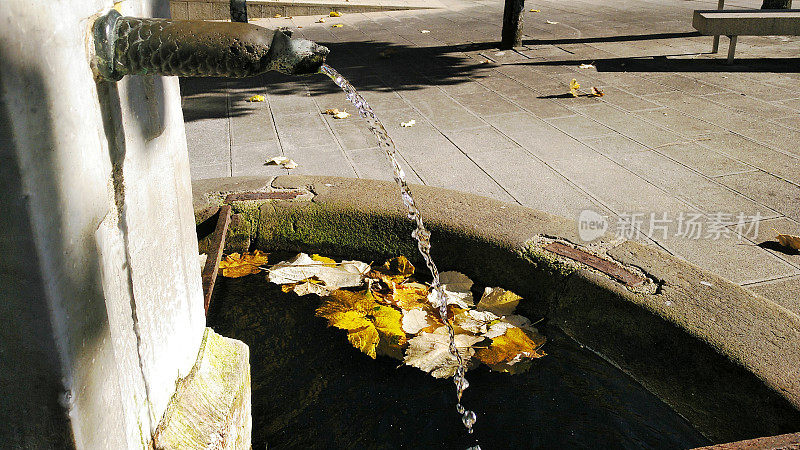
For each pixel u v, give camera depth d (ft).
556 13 32.53
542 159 14.33
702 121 16.55
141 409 5.25
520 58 23.76
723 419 6.87
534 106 18.20
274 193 11.00
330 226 10.48
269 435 7.33
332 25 31.68
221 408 6.46
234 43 4.10
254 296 9.67
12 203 3.60
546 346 8.59
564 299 8.71
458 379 7.76
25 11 3.49
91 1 4.17
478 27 29.86
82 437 4.25
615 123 16.58
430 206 10.37
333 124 17.10
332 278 9.85
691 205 11.90
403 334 8.80
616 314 8.02
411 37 28.12
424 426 7.43
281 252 10.72
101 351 4.45
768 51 23.81
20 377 4.04
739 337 6.98
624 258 8.79
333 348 8.64
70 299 4.04
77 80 4.03
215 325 9.07
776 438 5.44
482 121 17.06
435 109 18.17
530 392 7.85
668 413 7.48
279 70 4.28
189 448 5.79
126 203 4.94
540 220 9.95
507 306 9.09
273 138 16.14
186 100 19.65
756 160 13.96
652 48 24.66
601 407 7.61
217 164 14.49
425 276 10.09
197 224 10.53
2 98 3.39
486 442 7.21
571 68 22.11
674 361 7.37
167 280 5.87
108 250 4.62
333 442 7.25
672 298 7.77
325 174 13.74
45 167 3.73
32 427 4.20
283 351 8.60
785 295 8.87
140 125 5.18
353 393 7.91
